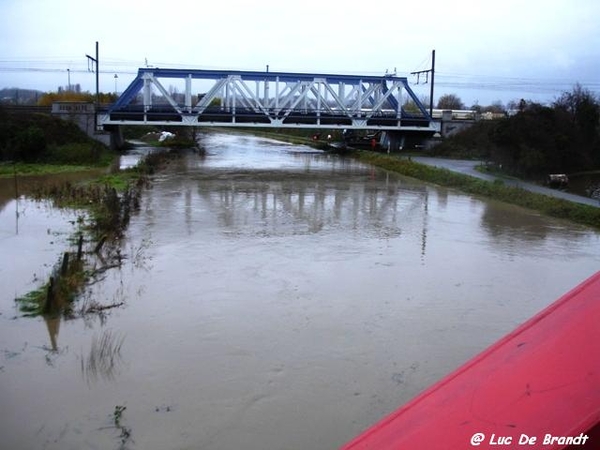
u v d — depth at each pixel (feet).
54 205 76.74
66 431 25.25
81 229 62.75
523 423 8.07
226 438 24.95
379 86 165.37
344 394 28.78
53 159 125.18
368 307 41.09
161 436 25.02
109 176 107.14
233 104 150.10
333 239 62.18
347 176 123.24
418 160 148.36
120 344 34.01
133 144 195.00
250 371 31.01
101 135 154.92
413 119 169.07
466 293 44.75
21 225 64.49
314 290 44.60
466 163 140.87
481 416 8.86
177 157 159.43
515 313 40.65
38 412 26.71
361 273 49.44
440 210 82.58
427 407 10.45
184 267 50.01
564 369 9.07
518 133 117.60
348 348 34.19
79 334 35.45
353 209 82.07
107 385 29.27
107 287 44.29
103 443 24.47
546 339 10.75
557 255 57.52
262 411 27.09
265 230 66.03
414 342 35.27
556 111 128.57
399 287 45.80
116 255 53.06
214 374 30.63
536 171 115.03
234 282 46.14
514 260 55.16
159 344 34.22
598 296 11.82
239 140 260.21
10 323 36.78
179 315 38.86
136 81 147.54
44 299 40.40
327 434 25.30
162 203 82.64
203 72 148.77
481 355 11.94
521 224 73.15
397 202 89.25
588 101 147.74
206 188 99.25
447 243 61.62
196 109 147.84
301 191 98.78
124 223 65.62
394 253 56.65
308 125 155.74
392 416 10.96
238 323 37.68
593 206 77.25
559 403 8.11
